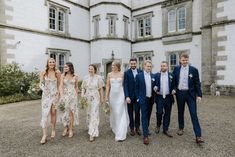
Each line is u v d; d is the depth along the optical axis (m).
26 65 13.13
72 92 5.07
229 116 6.85
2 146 4.38
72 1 16.08
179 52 15.91
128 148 4.24
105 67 16.34
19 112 7.90
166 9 16.41
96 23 17.03
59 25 15.51
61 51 15.29
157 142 4.57
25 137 4.97
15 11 12.52
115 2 16.52
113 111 4.86
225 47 12.56
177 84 4.85
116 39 16.48
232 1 12.23
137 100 4.79
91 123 4.77
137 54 18.20
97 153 4.00
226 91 12.58
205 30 13.88
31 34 13.38
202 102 9.97
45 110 4.70
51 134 5.11
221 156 3.75
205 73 13.92
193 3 15.20
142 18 18.02
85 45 17.28
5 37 12.01
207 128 5.51
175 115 7.16
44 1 14.20
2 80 11.00
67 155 3.91
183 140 4.67
